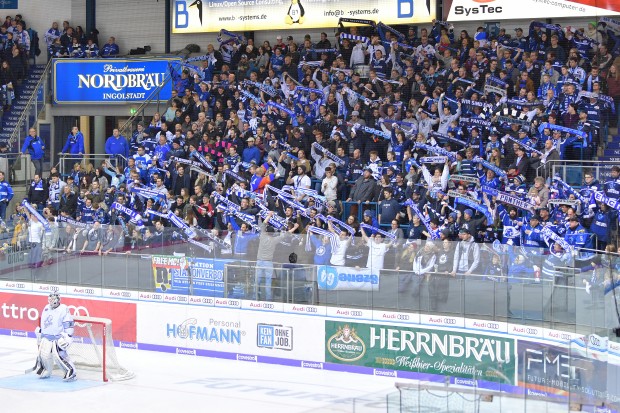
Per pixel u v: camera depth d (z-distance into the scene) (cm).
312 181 2961
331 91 3130
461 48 3097
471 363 2197
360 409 1898
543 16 3091
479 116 2862
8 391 2220
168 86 3581
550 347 1880
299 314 2406
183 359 2519
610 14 2983
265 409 2039
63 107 3750
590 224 2441
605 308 1916
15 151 3594
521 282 2119
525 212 2569
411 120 2948
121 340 2644
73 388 2242
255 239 2452
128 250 2614
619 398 1750
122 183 3119
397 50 3175
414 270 2261
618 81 2759
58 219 3052
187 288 2544
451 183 2686
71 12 3909
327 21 3441
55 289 2725
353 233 2473
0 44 3825
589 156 2667
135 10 3825
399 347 2289
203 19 3656
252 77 3306
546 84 2858
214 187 2980
